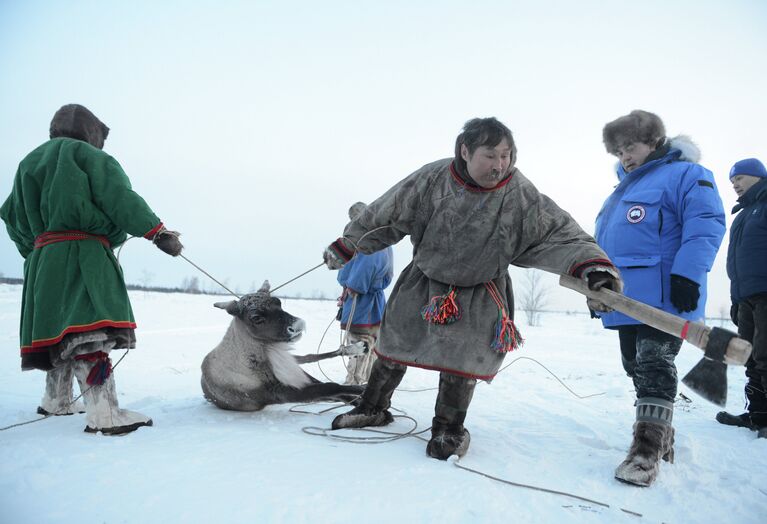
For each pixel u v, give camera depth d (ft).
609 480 10.84
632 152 14.17
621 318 12.85
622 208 13.67
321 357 18.85
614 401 21.16
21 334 13.11
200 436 12.41
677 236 13.07
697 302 12.21
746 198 17.53
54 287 12.53
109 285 12.88
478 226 12.05
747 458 12.94
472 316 12.14
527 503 9.25
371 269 21.80
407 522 8.24
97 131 14.49
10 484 9.17
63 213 12.67
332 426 13.64
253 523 8.00
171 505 8.51
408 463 11.04
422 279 12.97
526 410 17.95
